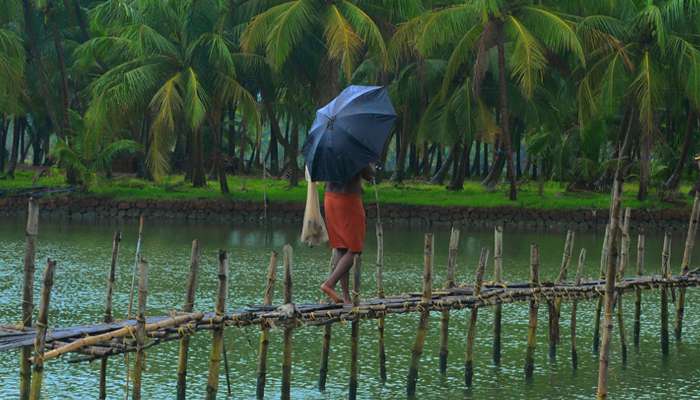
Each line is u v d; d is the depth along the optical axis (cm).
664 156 5591
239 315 1416
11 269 2997
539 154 5369
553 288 1894
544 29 4584
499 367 1955
